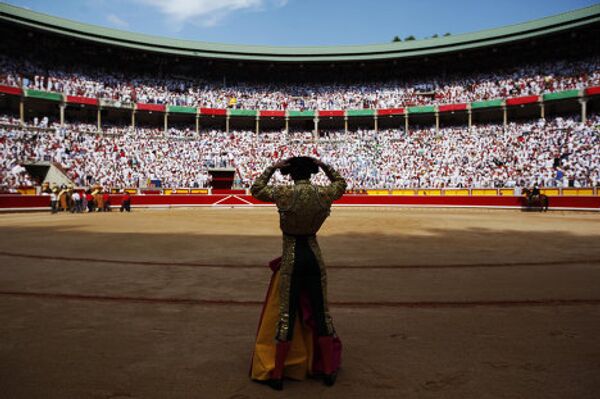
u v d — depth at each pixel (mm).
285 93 47875
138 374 2957
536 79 40625
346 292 5512
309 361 2924
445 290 5621
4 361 3182
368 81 48875
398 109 43250
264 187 2990
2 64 37250
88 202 27047
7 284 5938
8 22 36562
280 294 2875
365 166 39344
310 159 3164
